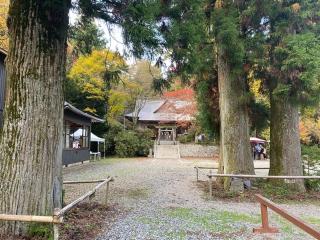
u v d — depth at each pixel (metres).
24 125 3.90
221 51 8.37
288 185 9.12
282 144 9.48
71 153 18.27
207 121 11.28
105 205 6.82
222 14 7.78
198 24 5.23
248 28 8.79
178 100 30.55
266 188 9.08
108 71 5.95
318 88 7.68
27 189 3.86
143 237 4.65
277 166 9.50
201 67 8.93
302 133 23.25
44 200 3.97
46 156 4.02
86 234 4.65
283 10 8.16
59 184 4.25
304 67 7.57
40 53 3.97
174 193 9.27
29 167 3.88
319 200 8.41
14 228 3.83
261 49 8.15
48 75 4.03
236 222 5.75
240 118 9.38
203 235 4.83
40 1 3.95
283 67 7.71
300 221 3.34
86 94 26.62
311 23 8.40
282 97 8.47
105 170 15.90
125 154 29.31
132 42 4.43
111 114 28.62
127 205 7.17
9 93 3.98
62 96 4.27
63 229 4.64
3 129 3.99
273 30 8.52
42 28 3.98
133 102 31.58
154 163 22.38
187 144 33.75
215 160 27.23
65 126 18.06
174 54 5.04
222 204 7.73
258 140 29.66
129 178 12.73
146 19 4.12
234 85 9.35
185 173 15.28
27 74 3.93
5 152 3.91
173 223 5.56
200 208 7.13
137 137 30.80
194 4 5.04
